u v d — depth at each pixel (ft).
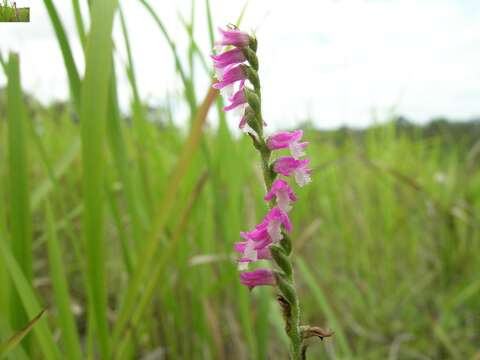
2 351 0.26
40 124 0.86
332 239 0.99
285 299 0.25
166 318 0.53
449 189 0.99
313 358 0.69
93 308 0.34
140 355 0.59
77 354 0.36
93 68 0.30
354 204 0.99
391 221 0.95
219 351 0.54
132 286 0.36
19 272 0.32
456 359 0.70
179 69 0.42
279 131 0.26
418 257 1.01
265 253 0.25
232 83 0.26
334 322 0.55
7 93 0.36
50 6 0.32
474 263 0.92
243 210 0.60
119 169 0.40
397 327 0.83
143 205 0.55
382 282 0.93
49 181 0.46
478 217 0.90
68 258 0.76
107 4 0.29
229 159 0.50
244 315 0.50
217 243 0.66
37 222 0.77
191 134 0.36
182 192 0.54
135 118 0.48
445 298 0.85
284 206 0.24
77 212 0.56
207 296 0.56
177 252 0.54
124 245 0.43
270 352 0.64
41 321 0.32
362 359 0.70
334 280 0.90
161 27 0.39
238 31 0.25
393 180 0.97
